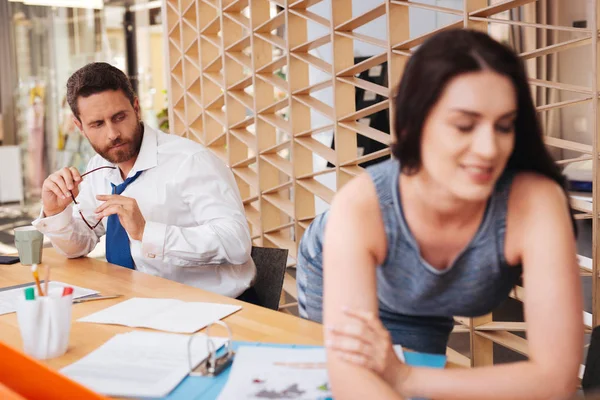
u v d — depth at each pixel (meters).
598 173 2.21
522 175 1.16
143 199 2.44
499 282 1.22
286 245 3.68
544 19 5.30
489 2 5.04
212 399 1.16
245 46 3.91
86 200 2.60
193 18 4.54
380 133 2.88
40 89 8.10
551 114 5.41
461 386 1.05
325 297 1.12
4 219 8.09
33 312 1.37
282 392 1.17
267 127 3.74
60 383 0.99
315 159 5.12
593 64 2.14
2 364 1.04
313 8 5.10
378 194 1.17
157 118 8.30
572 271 1.07
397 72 2.65
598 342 1.33
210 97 4.37
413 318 1.45
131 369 1.29
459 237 1.16
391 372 1.06
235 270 2.37
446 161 0.99
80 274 2.19
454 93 0.96
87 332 1.56
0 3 7.99
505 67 0.97
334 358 1.06
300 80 3.39
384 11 2.74
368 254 1.14
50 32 8.04
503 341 2.51
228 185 2.44
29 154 8.17
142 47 8.23
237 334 1.50
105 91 2.26
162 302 1.78
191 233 2.21
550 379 1.03
